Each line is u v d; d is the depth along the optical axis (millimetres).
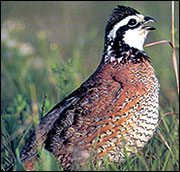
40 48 18281
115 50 11539
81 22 24500
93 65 17188
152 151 11609
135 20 11664
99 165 10500
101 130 10375
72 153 10383
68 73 12047
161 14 23297
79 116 10523
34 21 24844
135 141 10617
